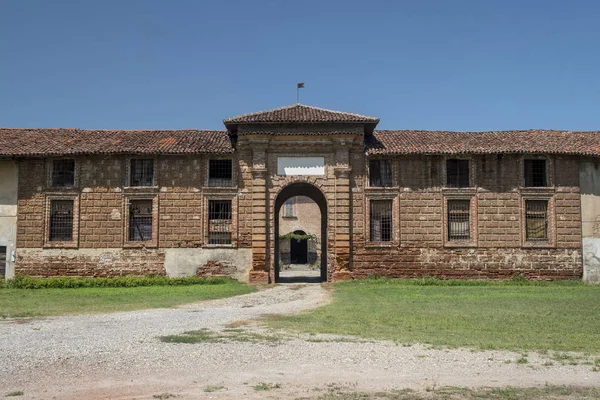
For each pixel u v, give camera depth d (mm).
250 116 35000
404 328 16859
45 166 35000
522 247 34750
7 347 13812
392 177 35000
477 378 11086
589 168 35656
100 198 34844
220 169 35375
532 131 38062
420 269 34531
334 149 34656
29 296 26781
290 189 37938
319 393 9945
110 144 35344
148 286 32156
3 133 37406
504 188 34969
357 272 34531
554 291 28969
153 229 34719
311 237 66500
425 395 9875
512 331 16375
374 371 11547
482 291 28781
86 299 25531
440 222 34719
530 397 9805
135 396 9742
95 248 34688
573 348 13891
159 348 13688
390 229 34969
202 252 34688
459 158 35094
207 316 19828
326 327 17000
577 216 35125
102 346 13938
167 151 34438
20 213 34875
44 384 10508
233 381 10719
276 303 24516
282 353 13141
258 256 34188
